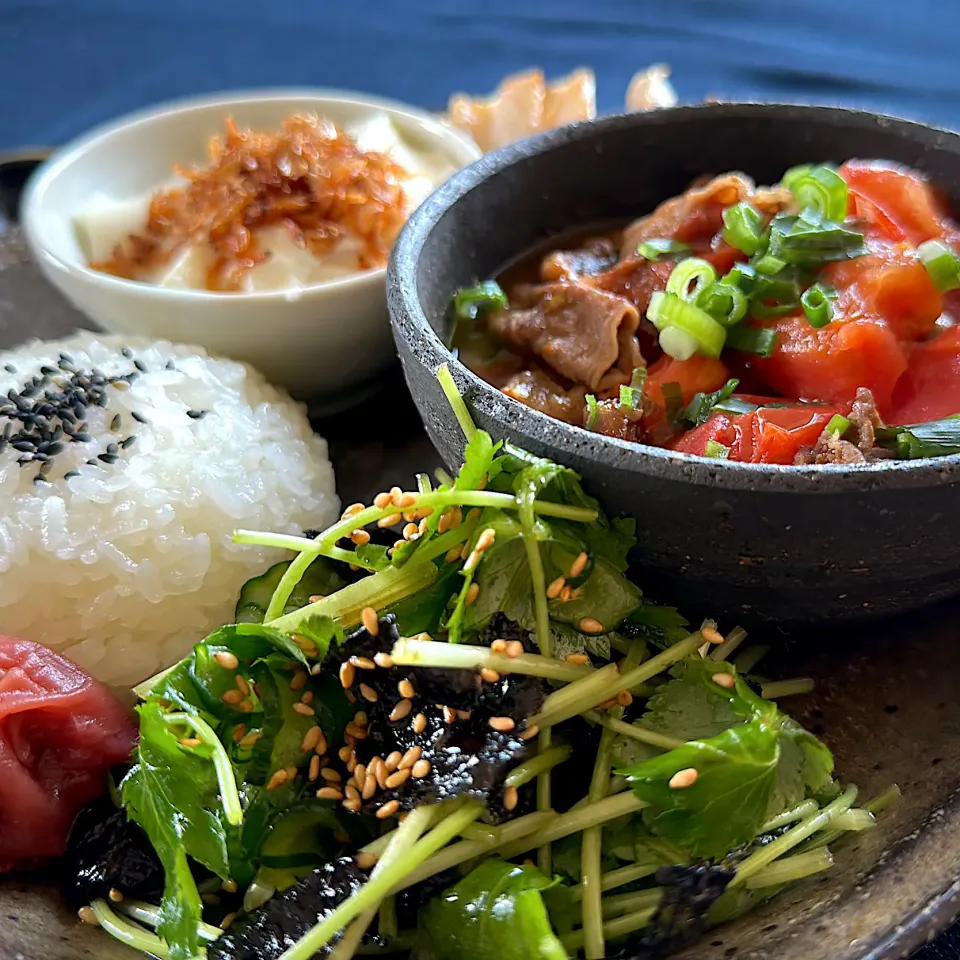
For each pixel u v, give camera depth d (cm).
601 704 37
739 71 68
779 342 40
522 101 51
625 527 37
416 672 36
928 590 38
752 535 36
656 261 41
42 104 70
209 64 74
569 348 41
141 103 70
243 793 36
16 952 36
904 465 35
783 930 36
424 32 76
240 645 37
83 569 40
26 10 82
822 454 38
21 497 41
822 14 76
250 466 42
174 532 41
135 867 37
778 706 39
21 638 40
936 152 42
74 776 38
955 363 39
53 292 50
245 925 35
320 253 45
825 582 37
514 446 37
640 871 36
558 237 44
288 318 44
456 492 36
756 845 36
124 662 40
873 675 39
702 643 37
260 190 45
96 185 48
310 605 37
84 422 42
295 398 46
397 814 36
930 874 35
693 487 36
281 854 36
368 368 46
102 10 82
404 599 37
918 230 41
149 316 44
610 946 36
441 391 38
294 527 43
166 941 35
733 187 42
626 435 40
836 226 40
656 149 44
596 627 37
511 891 35
